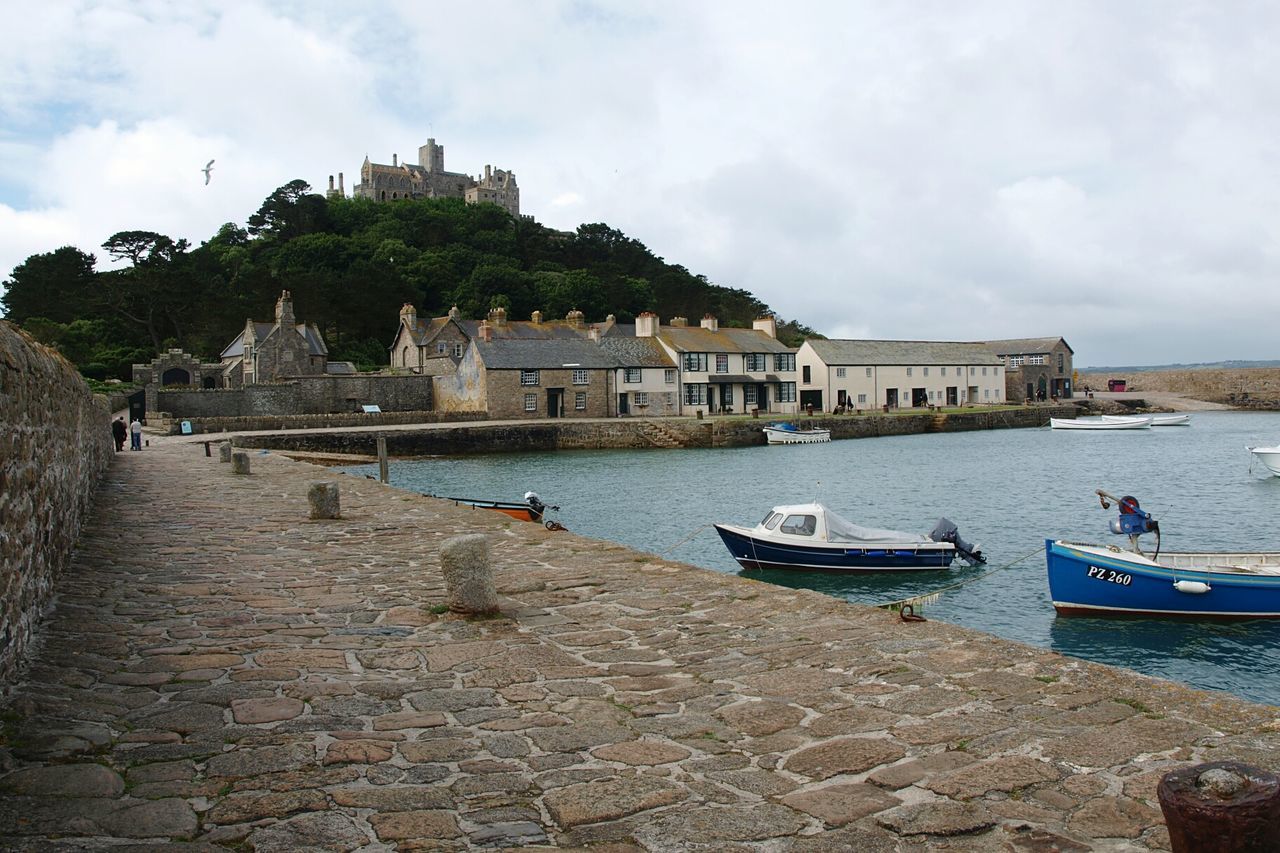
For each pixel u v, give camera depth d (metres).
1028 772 4.56
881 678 6.25
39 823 3.93
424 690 6.13
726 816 4.16
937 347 95.44
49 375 8.10
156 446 41.72
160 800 4.25
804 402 84.44
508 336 88.00
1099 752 4.80
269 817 4.11
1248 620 16.38
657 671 6.61
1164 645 15.33
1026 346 109.88
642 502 33.69
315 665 6.70
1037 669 6.33
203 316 88.31
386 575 10.55
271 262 114.56
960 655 6.76
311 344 78.81
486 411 65.56
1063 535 25.78
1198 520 28.08
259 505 17.66
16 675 5.99
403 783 4.54
